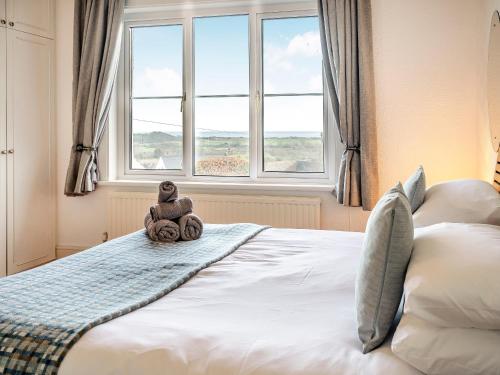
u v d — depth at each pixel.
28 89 3.52
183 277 1.53
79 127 3.61
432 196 1.94
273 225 3.38
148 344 1.04
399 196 1.09
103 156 3.72
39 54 3.61
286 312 1.25
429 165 3.13
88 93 3.59
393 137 3.18
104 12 3.55
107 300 1.32
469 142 3.06
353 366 0.95
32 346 1.06
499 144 2.45
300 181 3.52
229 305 1.30
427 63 3.10
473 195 1.78
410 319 0.98
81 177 3.56
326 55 3.20
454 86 3.07
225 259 1.83
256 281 1.52
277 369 0.95
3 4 3.29
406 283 1.01
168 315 1.22
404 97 3.15
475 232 1.15
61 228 3.85
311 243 2.10
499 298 0.88
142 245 2.06
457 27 3.04
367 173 3.06
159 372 0.98
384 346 1.05
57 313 1.21
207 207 3.49
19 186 3.48
